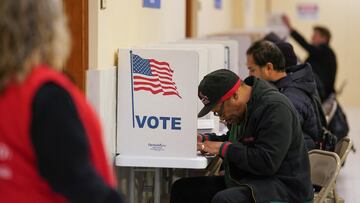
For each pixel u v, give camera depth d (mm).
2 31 2443
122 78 5488
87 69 5438
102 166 2652
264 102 4930
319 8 19953
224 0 15320
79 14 5422
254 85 5066
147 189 6867
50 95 2438
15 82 2457
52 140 2410
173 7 9156
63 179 2424
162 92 5395
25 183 2479
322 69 12766
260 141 4844
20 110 2426
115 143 5473
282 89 6398
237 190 4859
